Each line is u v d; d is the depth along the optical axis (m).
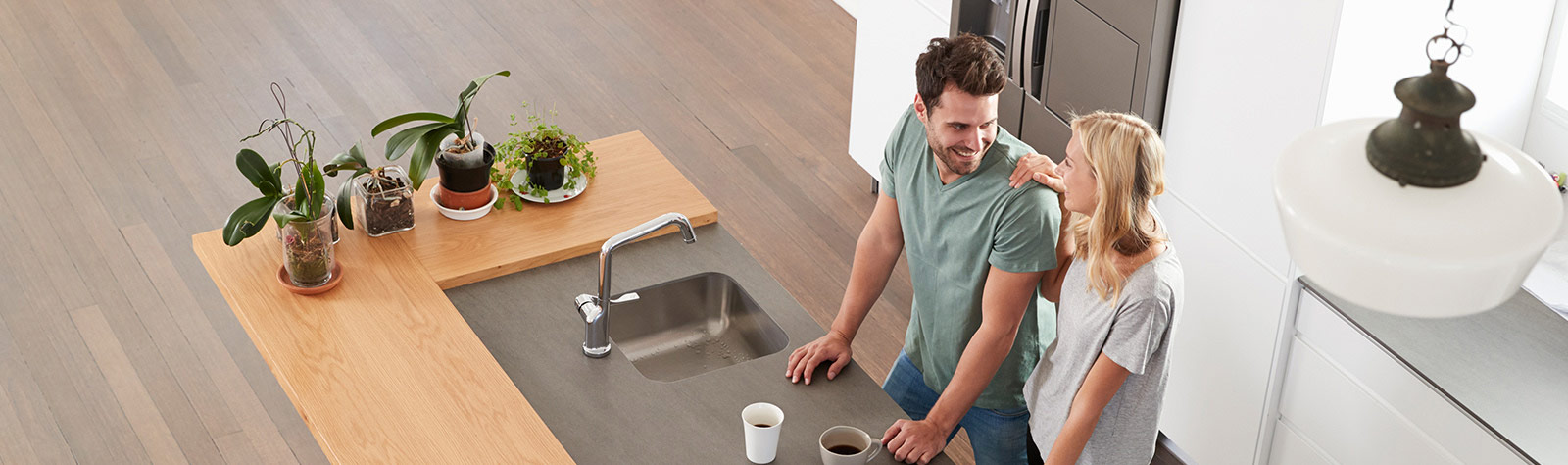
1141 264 2.21
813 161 4.85
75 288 4.00
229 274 2.76
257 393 3.63
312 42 5.53
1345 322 2.75
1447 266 1.05
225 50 5.42
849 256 4.33
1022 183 2.35
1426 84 1.07
